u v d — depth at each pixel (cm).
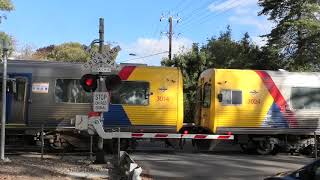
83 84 1497
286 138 2095
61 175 1270
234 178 1392
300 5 3606
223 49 4556
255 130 2033
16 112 1889
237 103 2020
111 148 1922
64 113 1916
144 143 2328
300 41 3594
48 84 1914
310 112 2086
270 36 3756
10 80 1576
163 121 1967
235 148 2280
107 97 1511
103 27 1551
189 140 2112
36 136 1897
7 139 1906
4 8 2750
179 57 3691
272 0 3741
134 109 1948
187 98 3278
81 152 1892
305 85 2092
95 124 1535
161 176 1400
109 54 1509
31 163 1448
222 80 2017
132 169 1102
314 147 1986
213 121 2000
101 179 1244
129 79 1953
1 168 1312
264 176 1430
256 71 2069
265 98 2047
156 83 1972
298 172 746
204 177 1400
